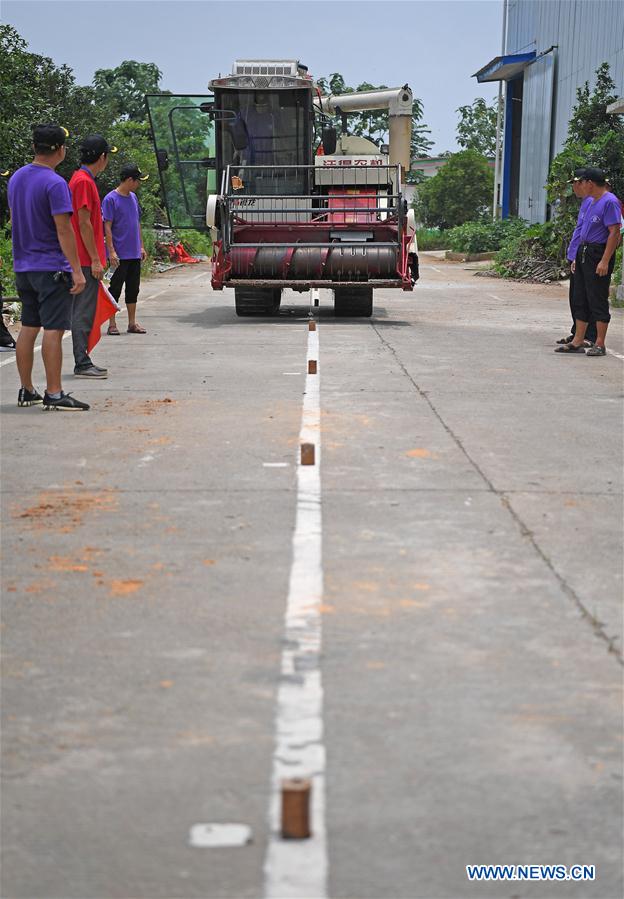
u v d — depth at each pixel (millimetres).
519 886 2895
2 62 32344
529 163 58531
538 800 3301
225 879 2910
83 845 3072
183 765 3504
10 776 3443
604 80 41719
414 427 9234
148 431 8977
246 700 3982
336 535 6066
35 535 6066
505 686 4113
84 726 3779
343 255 18312
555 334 17219
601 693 4059
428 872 2945
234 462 7852
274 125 20031
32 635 4609
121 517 6422
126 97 95000
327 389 11195
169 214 20766
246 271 18578
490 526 6281
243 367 12836
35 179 9633
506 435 8961
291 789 3066
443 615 4852
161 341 15555
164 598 5055
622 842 3094
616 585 5281
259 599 5047
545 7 55719
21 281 9875
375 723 3797
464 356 14148
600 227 14180
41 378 12023
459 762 3527
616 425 9508
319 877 2914
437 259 61312
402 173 21312
